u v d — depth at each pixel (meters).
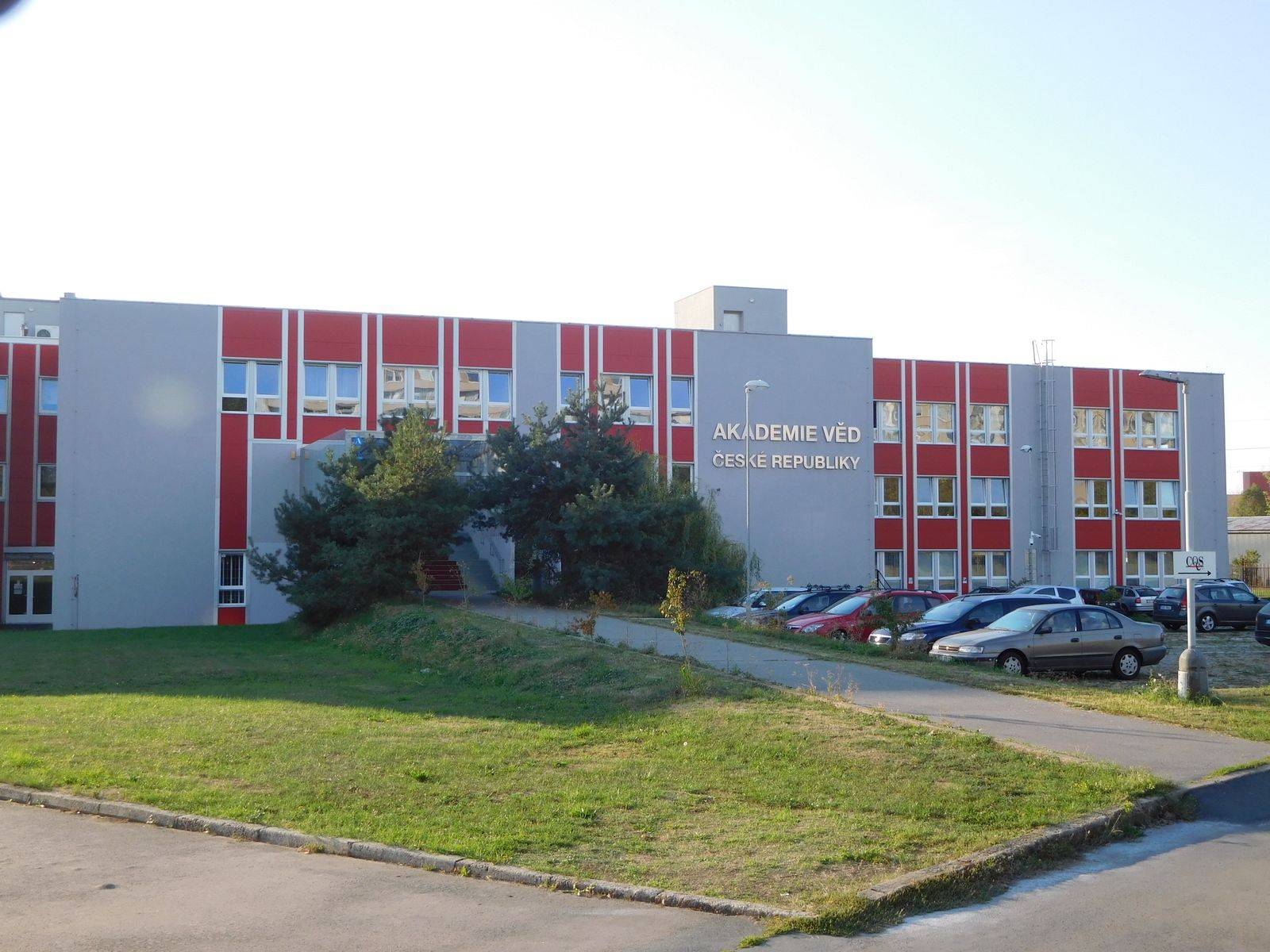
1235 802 10.33
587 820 9.57
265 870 8.33
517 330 44.06
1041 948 6.71
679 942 6.79
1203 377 55.34
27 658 26.20
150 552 39.44
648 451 45.38
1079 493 53.00
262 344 41.00
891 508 50.06
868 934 6.99
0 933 6.90
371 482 30.69
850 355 48.75
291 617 34.94
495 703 17.39
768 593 33.34
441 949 6.65
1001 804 9.86
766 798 10.21
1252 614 38.12
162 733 14.20
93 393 39.19
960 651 20.25
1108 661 20.91
